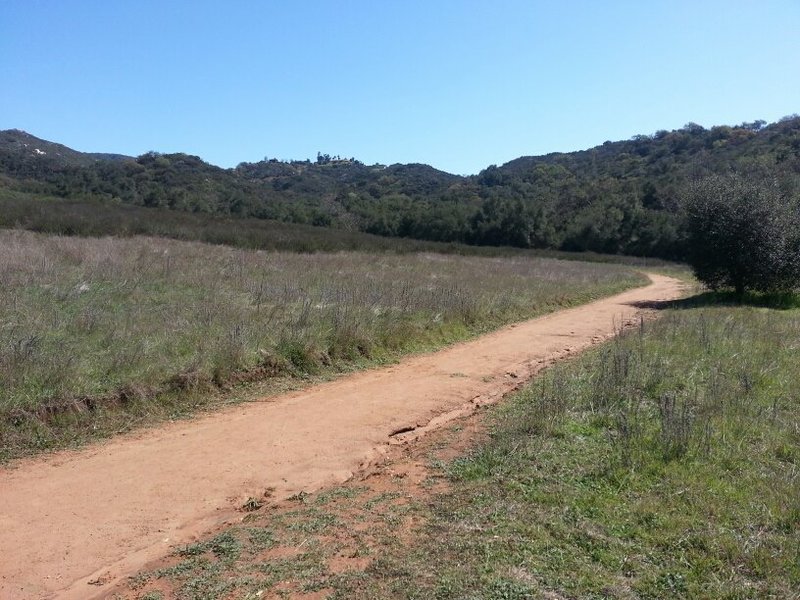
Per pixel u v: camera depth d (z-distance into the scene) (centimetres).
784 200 2181
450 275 2145
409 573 370
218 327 945
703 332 1080
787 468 527
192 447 629
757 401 730
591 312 1816
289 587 364
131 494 516
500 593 345
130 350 793
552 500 470
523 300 1714
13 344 736
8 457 577
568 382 833
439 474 552
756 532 415
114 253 1689
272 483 551
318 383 895
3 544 429
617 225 6825
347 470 588
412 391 867
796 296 2159
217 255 1984
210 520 479
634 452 556
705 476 506
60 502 497
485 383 925
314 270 1845
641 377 830
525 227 7088
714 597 345
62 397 655
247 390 825
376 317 1162
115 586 378
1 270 1226
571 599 343
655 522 430
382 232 7125
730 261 2159
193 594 361
